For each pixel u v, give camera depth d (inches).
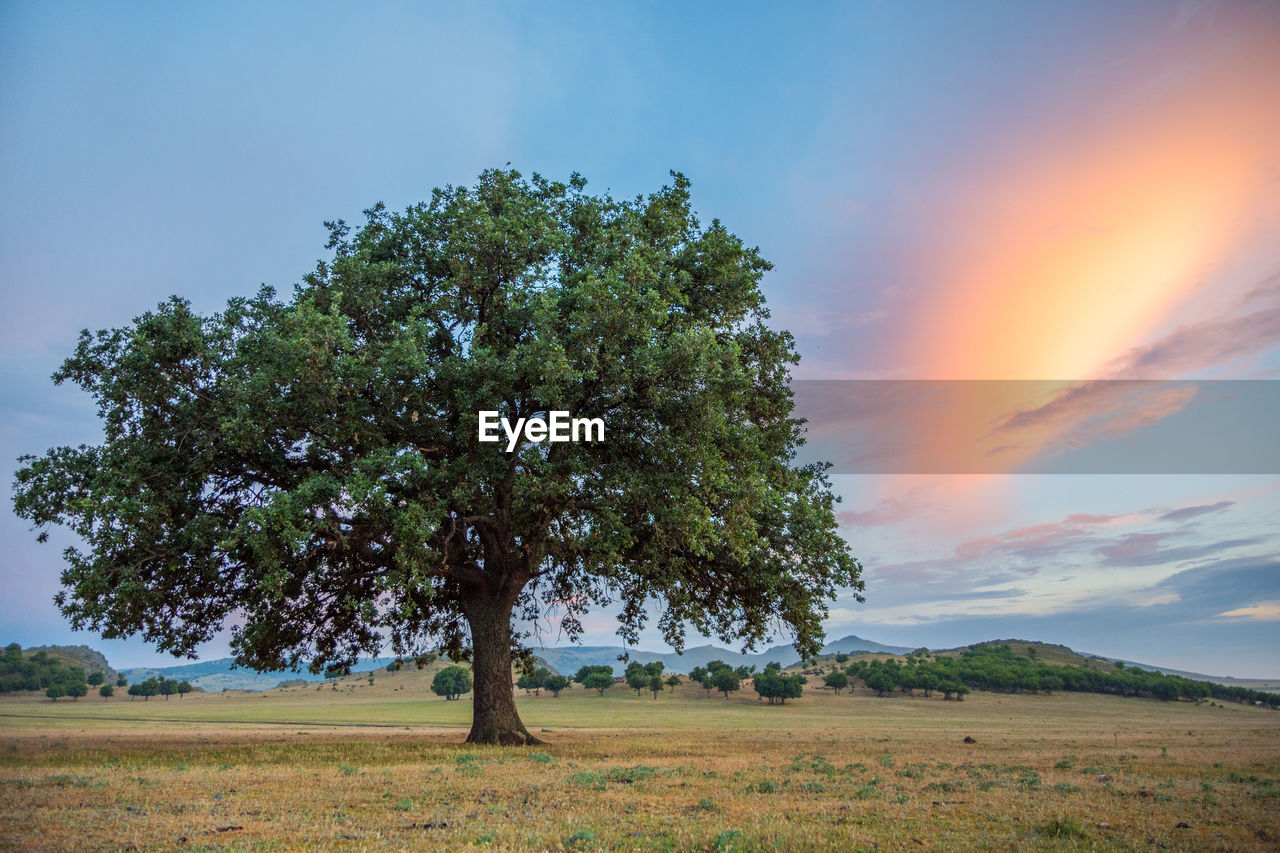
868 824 383.6
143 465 791.1
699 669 7416.3
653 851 314.7
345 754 830.5
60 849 311.0
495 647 1004.6
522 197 1001.5
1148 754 1016.9
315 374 768.9
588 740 1293.1
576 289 850.8
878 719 4060.0
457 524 920.9
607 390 867.4
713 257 1034.1
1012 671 6825.8
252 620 936.9
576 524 934.4
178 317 840.3
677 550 961.5
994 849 324.5
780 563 1000.9
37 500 814.5
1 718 2815.0
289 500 725.3
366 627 1125.7
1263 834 366.0
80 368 845.2
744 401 987.9
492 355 834.8
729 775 627.8
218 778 565.6
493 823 377.7
